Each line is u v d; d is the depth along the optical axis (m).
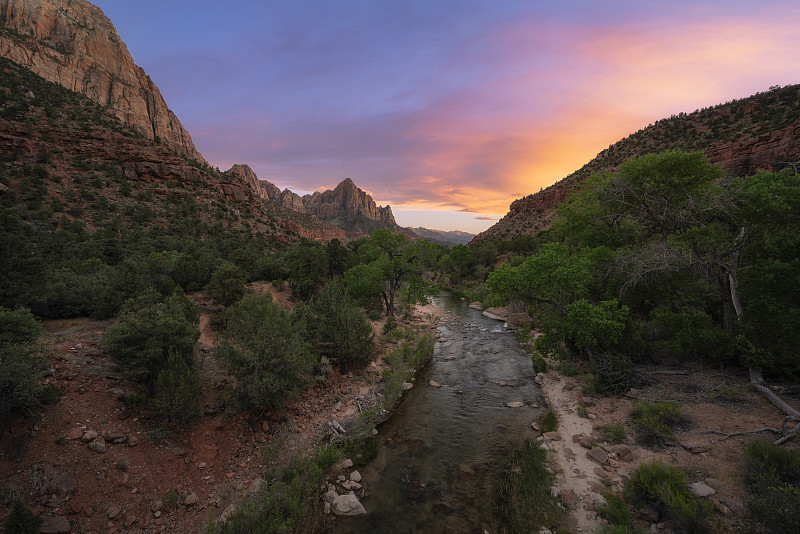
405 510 8.84
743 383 12.73
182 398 9.48
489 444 12.02
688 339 14.37
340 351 16.52
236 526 7.13
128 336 9.98
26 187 56.50
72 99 94.50
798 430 9.04
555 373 18.06
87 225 53.72
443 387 17.28
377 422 13.50
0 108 72.38
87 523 6.80
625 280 17.72
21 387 7.61
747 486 7.66
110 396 9.63
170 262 26.19
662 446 9.99
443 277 69.75
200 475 8.92
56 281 18.28
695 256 14.91
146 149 83.94
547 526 7.91
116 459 8.12
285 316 12.91
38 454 7.41
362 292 27.61
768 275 11.64
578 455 10.57
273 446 10.35
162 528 7.34
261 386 10.71
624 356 14.89
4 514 6.18
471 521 8.42
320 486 9.65
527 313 31.17
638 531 6.95
